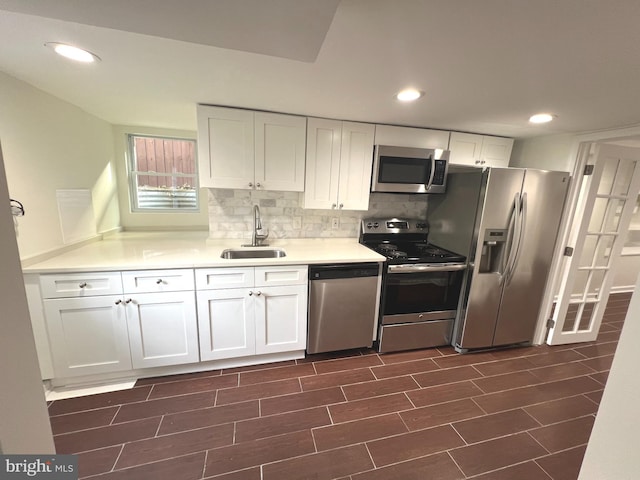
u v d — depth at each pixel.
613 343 2.82
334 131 2.30
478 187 2.30
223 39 0.95
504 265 2.40
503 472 1.46
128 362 1.95
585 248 2.84
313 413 1.79
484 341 2.55
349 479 1.39
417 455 1.53
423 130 2.47
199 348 2.07
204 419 1.71
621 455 0.66
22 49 1.22
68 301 1.76
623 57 1.12
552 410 1.89
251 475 1.39
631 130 2.05
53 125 1.90
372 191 2.49
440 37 1.04
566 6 0.83
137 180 3.02
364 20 0.93
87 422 1.66
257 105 1.99
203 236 2.79
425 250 2.65
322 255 2.26
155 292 1.90
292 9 0.78
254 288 2.08
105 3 0.75
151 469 1.40
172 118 2.48
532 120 2.09
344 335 2.35
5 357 0.57
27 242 1.71
